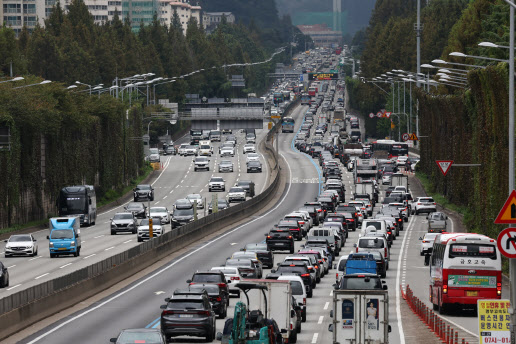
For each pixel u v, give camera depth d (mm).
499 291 101438
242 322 66000
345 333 76938
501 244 58562
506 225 154375
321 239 169875
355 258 127438
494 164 158750
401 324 99250
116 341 65062
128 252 150250
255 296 83312
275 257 175750
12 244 176000
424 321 101125
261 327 68250
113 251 182750
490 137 164875
